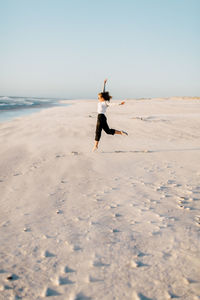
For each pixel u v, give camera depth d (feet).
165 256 7.38
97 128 24.13
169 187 13.83
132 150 25.30
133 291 6.00
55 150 25.73
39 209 11.27
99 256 7.49
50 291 6.08
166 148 26.14
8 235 8.91
